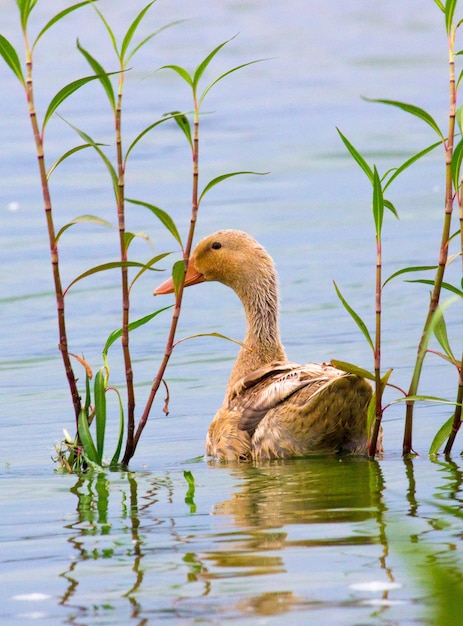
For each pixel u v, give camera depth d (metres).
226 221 24.25
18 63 9.84
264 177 28.50
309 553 7.68
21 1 9.76
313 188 27.19
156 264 21.64
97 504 9.36
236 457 11.23
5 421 13.17
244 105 37.47
